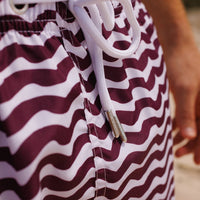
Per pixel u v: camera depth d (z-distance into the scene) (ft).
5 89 2.20
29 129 2.25
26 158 2.21
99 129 2.71
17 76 2.27
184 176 8.93
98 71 2.73
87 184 2.64
